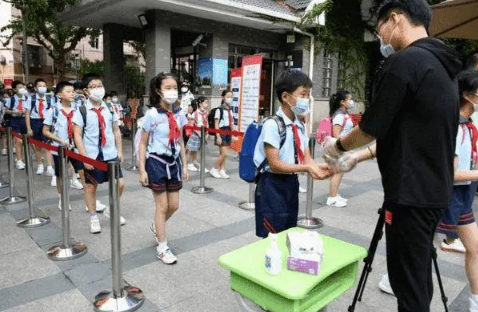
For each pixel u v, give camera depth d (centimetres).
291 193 255
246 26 1162
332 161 200
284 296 164
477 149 273
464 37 509
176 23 1019
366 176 716
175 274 325
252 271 182
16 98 801
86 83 404
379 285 301
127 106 1215
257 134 265
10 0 1388
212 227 438
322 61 1273
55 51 1675
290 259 182
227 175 707
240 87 568
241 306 205
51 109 506
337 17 1243
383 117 160
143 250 373
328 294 194
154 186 339
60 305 277
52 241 394
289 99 240
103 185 618
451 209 260
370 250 218
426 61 156
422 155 160
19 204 520
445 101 156
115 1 938
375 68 1407
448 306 278
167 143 338
